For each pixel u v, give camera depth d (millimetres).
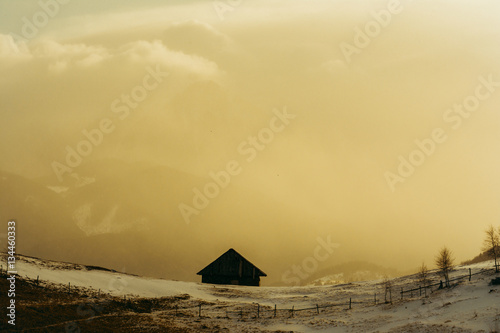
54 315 57781
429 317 55281
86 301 66062
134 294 74688
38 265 78062
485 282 65000
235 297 81125
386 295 72500
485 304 55281
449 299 61188
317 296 79188
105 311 63781
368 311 63844
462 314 53438
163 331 57062
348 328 56844
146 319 62312
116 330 55938
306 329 58531
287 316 65688
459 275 74875
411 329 51344
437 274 80938
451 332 48031
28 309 57781
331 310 67312
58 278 73625
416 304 62438
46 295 64812
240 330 58562
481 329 47250
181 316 65312
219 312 68375
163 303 72750
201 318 64562
